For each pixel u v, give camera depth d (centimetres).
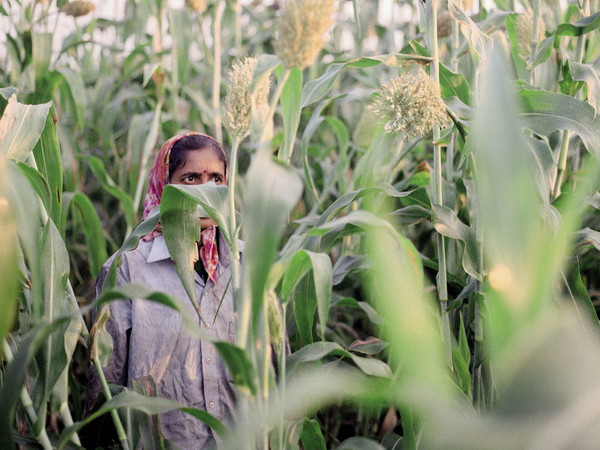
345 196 178
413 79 156
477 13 329
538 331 71
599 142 172
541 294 73
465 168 217
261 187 100
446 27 259
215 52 346
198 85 471
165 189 150
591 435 64
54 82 321
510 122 77
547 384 68
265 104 131
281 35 110
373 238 83
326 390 105
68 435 123
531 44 225
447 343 183
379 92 161
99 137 417
